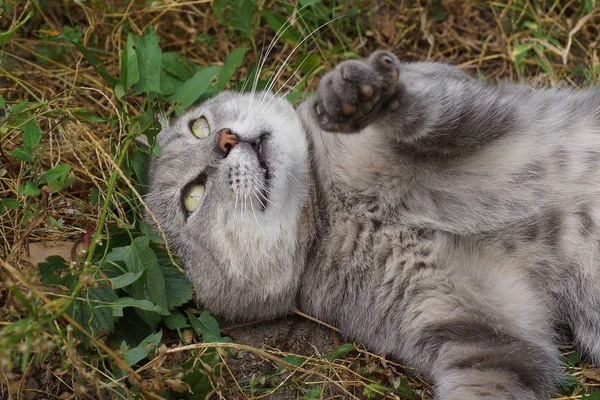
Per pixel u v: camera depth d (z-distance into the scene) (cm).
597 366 55
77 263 52
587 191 53
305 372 54
